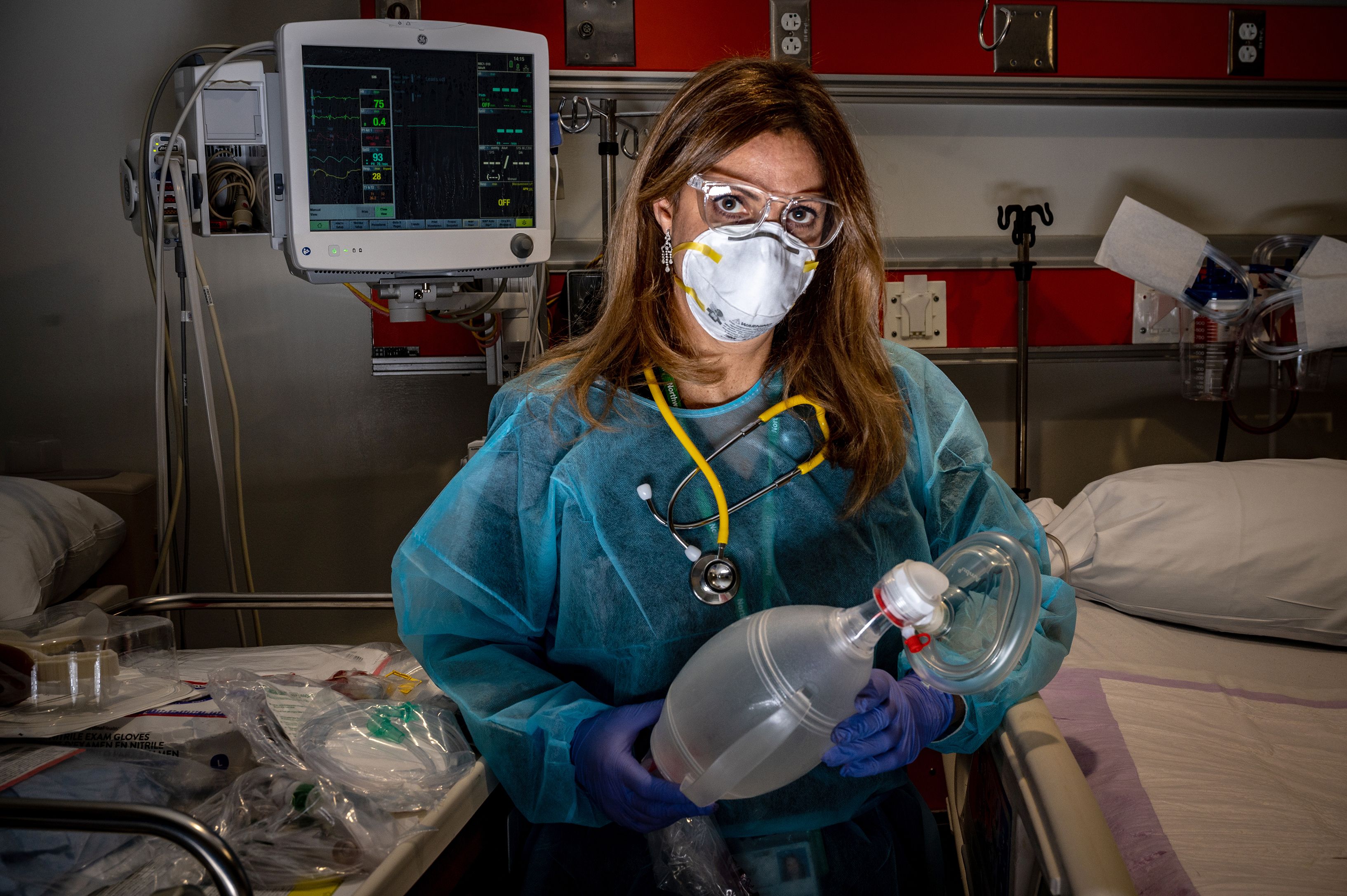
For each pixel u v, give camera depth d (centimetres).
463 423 221
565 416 105
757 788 85
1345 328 186
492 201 164
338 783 96
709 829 97
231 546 219
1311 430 231
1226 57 213
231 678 114
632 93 202
